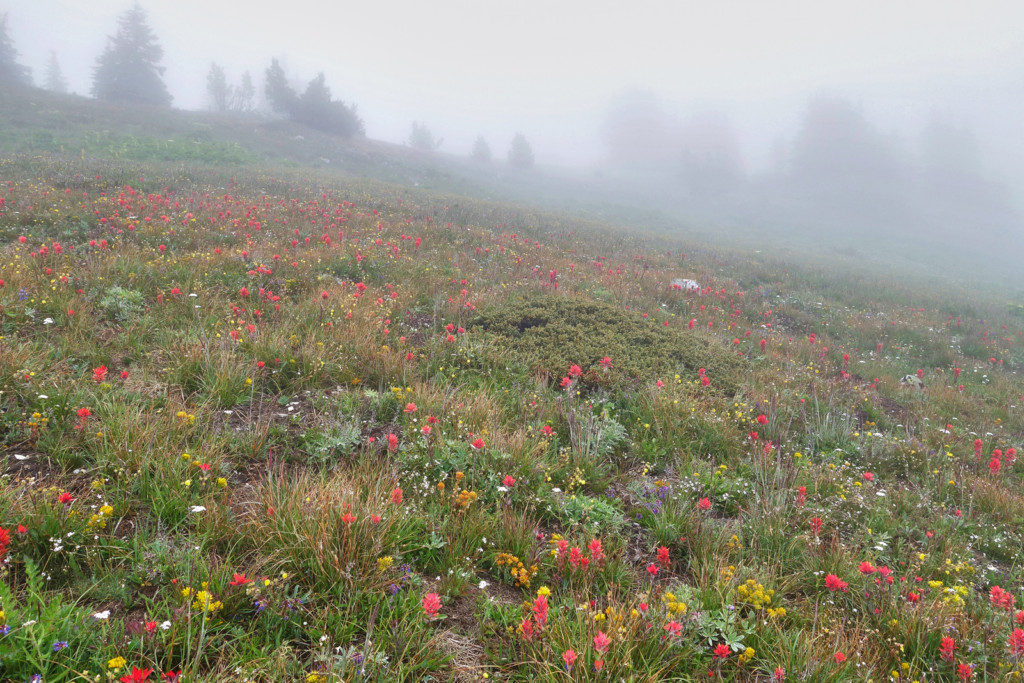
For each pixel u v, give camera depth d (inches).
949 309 712.4
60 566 103.2
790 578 135.0
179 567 102.0
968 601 136.3
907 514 189.8
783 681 101.4
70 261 283.0
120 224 389.1
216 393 180.5
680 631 99.7
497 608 111.5
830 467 207.3
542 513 153.6
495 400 214.5
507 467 163.9
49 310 222.5
